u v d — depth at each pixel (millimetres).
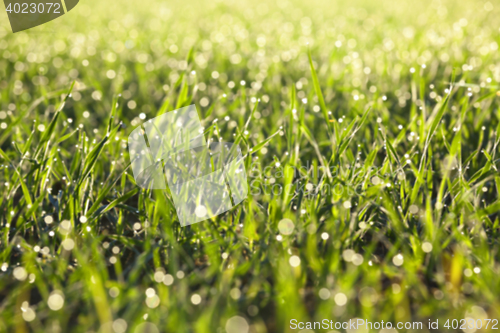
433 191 583
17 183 537
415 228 505
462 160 601
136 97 828
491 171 522
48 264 494
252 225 506
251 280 484
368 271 485
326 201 522
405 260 488
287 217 511
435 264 493
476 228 508
